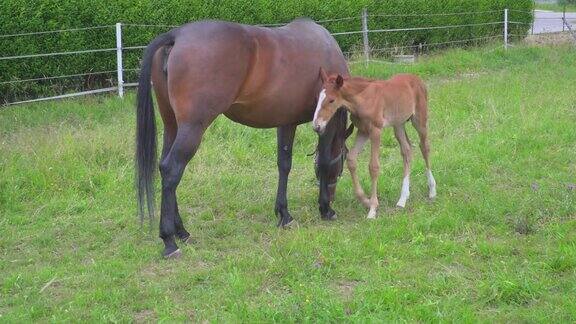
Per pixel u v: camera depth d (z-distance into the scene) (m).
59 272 5.21
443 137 9.29
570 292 4.59
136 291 4.82
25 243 5.98
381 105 6.40
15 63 10.63
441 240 5.63
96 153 8.02
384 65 14.29
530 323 4.21
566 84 12.38
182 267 5.34
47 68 10.95
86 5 11.20
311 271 5.08
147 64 5.39
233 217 6.63
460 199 6.79
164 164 5.38
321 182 6.45
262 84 5.68
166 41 5.46
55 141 8.11
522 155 8.19
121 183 7.41
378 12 15.96
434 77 13.96
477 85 12.20
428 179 6.98
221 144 8.61
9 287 4.97
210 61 5.29
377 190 7.24
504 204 6.41
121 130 8.73
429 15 16.88
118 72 11.11
